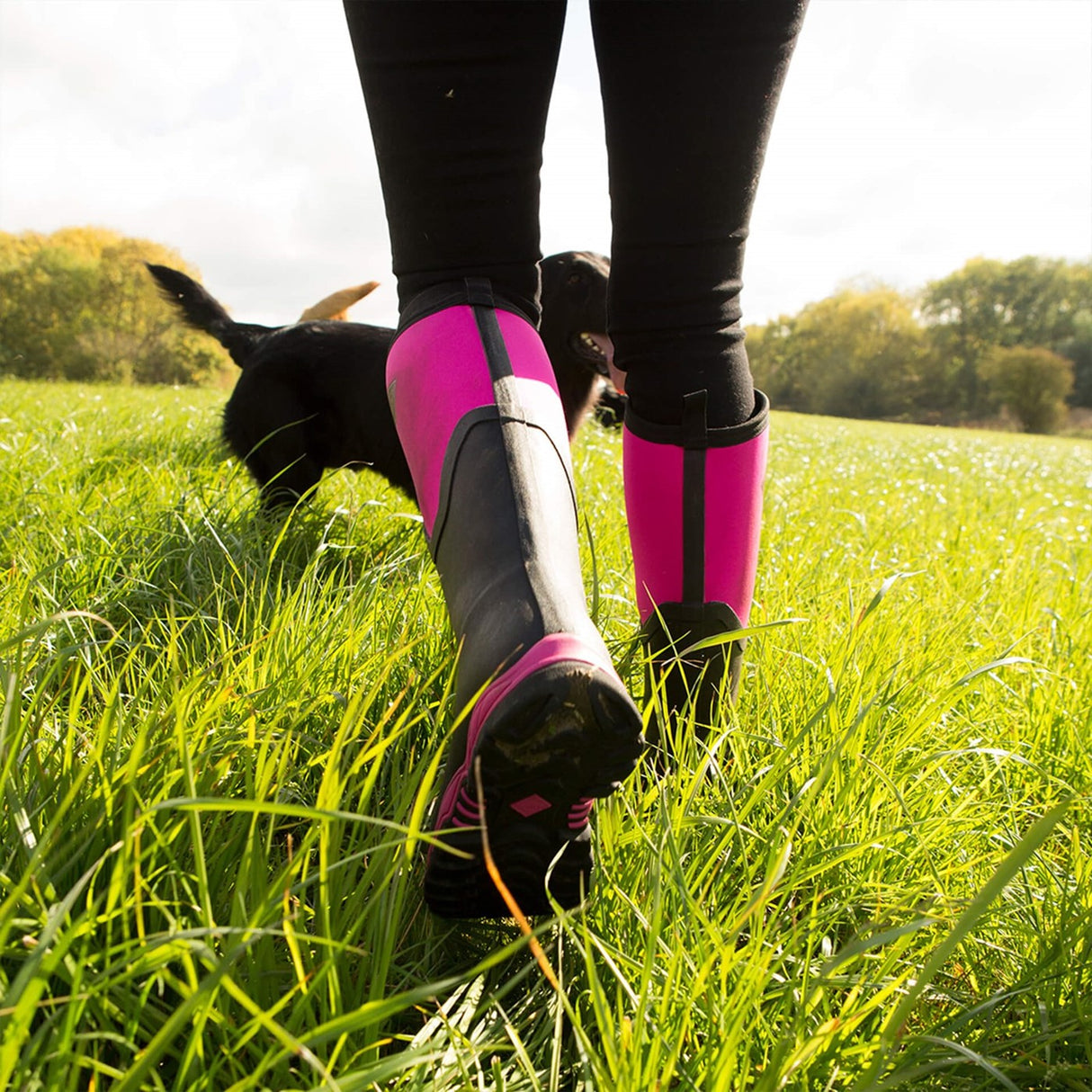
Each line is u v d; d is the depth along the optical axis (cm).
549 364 128
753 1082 91
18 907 84
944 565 346
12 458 353
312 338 378
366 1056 87
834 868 129
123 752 113
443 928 116
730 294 137
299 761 138
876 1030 100
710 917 113
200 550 231
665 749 137
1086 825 151
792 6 125
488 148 125
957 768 167
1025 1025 107
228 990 79
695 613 143
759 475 142
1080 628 248
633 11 120
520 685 88
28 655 136
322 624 167
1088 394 7975
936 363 8250
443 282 129
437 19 118
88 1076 82
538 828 97
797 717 165
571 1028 103
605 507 355
